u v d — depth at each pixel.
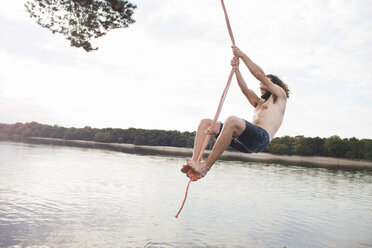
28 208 11.66
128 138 156.25
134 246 8.47
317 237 10.53
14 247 7.75
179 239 9.30
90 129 179.00
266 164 56.00
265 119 3.40
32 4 10.30
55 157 39.19
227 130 3.10
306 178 33.31
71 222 10.24
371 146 117.00
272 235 10.38
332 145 118.31
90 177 21.75
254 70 3.33
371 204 18.33
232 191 19.56
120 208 12.68
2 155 36.75
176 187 19.66
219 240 9.46
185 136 144.12
